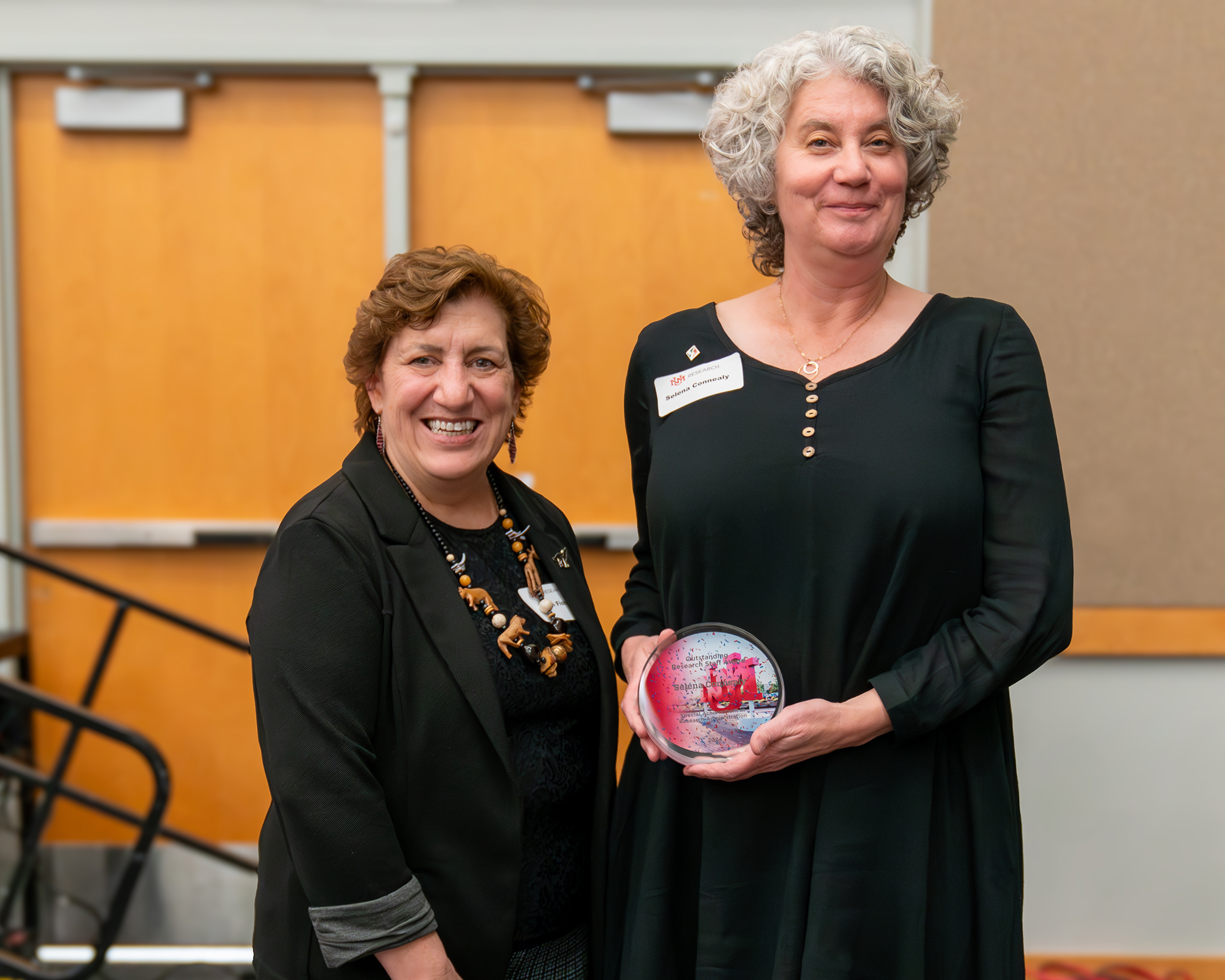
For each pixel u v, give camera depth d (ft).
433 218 9.80
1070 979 9.00
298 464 10.02
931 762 4.24
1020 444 4.22
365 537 4.13
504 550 4.67
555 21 9.32
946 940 4.23
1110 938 9.24
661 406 4.66
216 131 9.78
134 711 10.19
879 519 4.15
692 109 9.58
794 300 4.54
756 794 4.34
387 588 4.12
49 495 10.06
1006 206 9.00
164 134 9.82
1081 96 8.89
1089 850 9.25
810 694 4.27
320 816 3.83
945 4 8.89
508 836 4.14
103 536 9.95
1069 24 8.85
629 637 5.06
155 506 10.05
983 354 4.29
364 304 4.29
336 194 9.81
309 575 4.00
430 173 9.78
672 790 4.57
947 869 4.25
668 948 4.50
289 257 9.87
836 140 4.16
